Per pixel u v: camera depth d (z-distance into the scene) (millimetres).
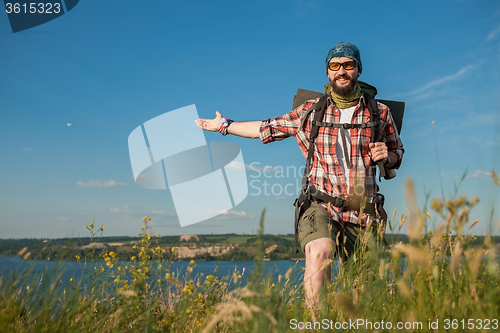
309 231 2770
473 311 1490
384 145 3014
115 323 1926
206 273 2107
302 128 3258
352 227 2996
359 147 3049
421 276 1602
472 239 1407
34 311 1849
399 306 1715
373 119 3090
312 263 2531
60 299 1979
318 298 2104
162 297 2156
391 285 1864
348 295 1938
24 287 1853
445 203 1102
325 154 3076
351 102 3148
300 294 2240
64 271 1954
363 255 2246
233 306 1436
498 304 1606
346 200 2924
